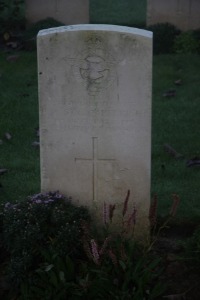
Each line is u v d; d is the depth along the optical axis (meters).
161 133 8.41
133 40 5.17
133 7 16.53
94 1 17.22
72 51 5.24
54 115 5.41
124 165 5.49
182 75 10.79
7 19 12.84
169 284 5.14
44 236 5.16
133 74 5.25
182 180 6.96
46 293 4.86
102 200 5.59
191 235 5.93
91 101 5.34
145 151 5.44
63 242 5.06
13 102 9.48
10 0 13.34
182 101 9.63
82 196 5.61
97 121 5.39
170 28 12.39
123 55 5.21
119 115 5.37
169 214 5.49
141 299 4.83
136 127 5.39
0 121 8.75
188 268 5.32
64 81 5.32
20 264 5.00
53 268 4.94
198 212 6.19
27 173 7.16
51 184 5.60
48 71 5.31
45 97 5.38
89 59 5.25
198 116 9.02
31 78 10.59
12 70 10.95
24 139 8.22
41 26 12.42
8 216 5.32
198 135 8.34
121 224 5.57
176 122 8.80
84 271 4.95
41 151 5.52
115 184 5.55
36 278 4.98
